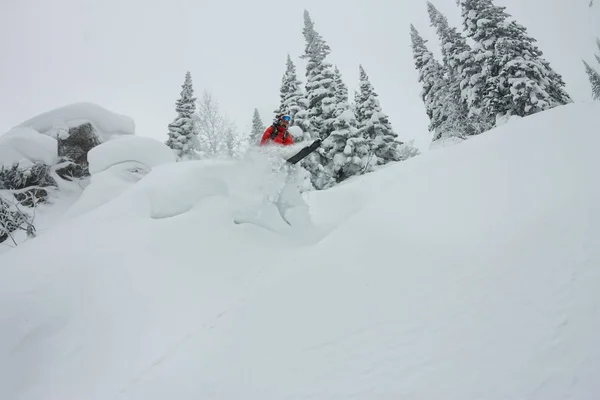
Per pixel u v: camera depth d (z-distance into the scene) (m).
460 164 4.10
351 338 1.89
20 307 3.44
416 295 2.06
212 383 1.93
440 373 1.45
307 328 2.11
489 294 1.82
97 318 3.22
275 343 2.08
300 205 4.75
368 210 3.74
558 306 1.56
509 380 1.31
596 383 1.17
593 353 1.28
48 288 3.63
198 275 3.58
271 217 4.60
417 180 4.21
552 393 1.20
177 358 2.39
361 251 2.86
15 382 2.81
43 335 3.18
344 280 2.52
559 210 2.26
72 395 2.54
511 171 3.24
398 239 2.85
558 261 1.84
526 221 2.33
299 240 4.32
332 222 4.73
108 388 2.45
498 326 1.59
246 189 4.74
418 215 3.15
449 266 2.22
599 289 1.56
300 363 1.83
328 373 1.69
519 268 1.92
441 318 1.79
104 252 4.05
